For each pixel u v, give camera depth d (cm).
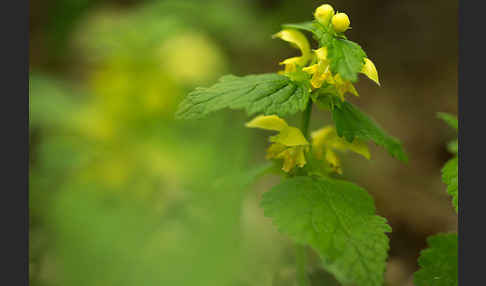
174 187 41
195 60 44
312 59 35
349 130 34
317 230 31
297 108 32
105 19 48
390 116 76
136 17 50
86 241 39
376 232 32
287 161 35
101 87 42
